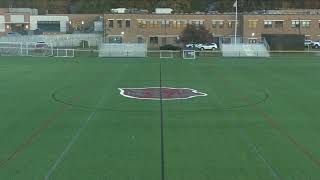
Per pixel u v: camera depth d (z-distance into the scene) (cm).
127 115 1919
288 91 2617
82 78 3184
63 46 7981
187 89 2678
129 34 9144
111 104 2166
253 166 1248
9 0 13550
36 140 1516
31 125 1738
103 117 1880
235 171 1208
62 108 2078
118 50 5553
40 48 5472
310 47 8069
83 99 2311
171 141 1497
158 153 1365
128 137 1550
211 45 7875
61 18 10875
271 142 1494
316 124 1761
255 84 2922
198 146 1440
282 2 12700
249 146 1445
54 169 1223
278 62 4691
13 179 1149
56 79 3122
